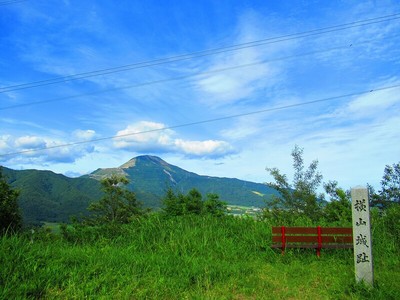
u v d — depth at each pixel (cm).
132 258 899
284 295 725
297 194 2028
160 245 1125
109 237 1209
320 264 991
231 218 1438
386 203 1875
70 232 1223
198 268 852
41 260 798
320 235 1102
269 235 1218
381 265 970
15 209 1905
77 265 820
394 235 1170
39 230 1241
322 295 733
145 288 733
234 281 806
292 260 1037
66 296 678
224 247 1112
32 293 675
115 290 714
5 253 781
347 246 1079
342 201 1705
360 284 754
